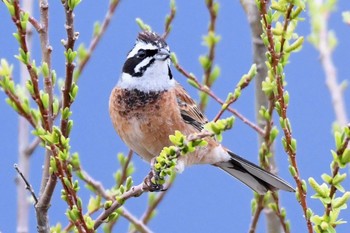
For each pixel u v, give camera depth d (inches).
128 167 441.7
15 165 324.2
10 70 317.4
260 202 406.3
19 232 399.2
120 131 442.6
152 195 442.9
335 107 367.2
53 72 314.8
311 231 289.4
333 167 284.7
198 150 437.1
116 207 330.3
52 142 300.8
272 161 429.1
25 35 295.4
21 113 308.5
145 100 430.6
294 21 323.9
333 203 285.3
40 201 324.5
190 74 412.5
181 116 436.5
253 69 351.3
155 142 435.2
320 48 402.3
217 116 351.6
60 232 368.5
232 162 449.4
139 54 434.3
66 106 309.7
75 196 307.3
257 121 446.0
